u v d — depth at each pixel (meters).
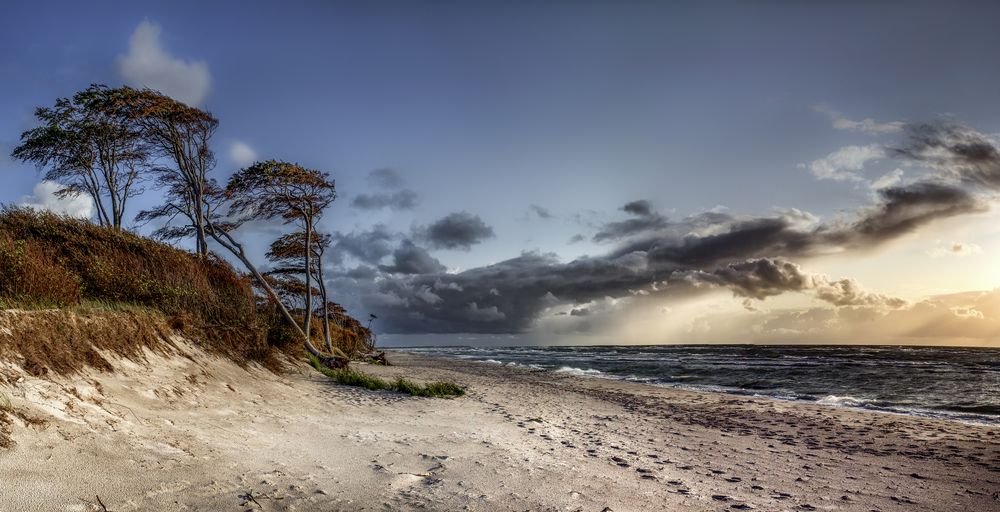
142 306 10.11
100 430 4.75
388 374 22.47
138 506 3.55
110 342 7.36
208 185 22.19
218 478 4.36
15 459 3.66
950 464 7.75
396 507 4.18
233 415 7.20
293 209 23.22
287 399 9.72
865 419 12.31
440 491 4.71
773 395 17.97
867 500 5.65
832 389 20.16
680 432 10.12
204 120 20.80
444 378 22.64
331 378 15.02
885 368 31.02
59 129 19.95
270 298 19.41
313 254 27.55
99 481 3.77
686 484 5.80
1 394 4.48
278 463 5.09
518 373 28.72
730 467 7.03
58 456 3.94
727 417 12.50
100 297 9.41
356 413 9.45
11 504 3.15
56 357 5.86
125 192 22.19
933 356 49.22
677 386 21.23
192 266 13.75
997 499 5.88
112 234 12.31
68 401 5.07
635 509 4.65
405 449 6.42
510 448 7.04
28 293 7.10
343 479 4.81
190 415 6.52
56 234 10.69
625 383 22.56
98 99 19.23
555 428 9.49
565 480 5.47
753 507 5.04
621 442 8.52
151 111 19.31
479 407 12.05
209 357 10.07
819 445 9.11
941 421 12.05
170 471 4.30
